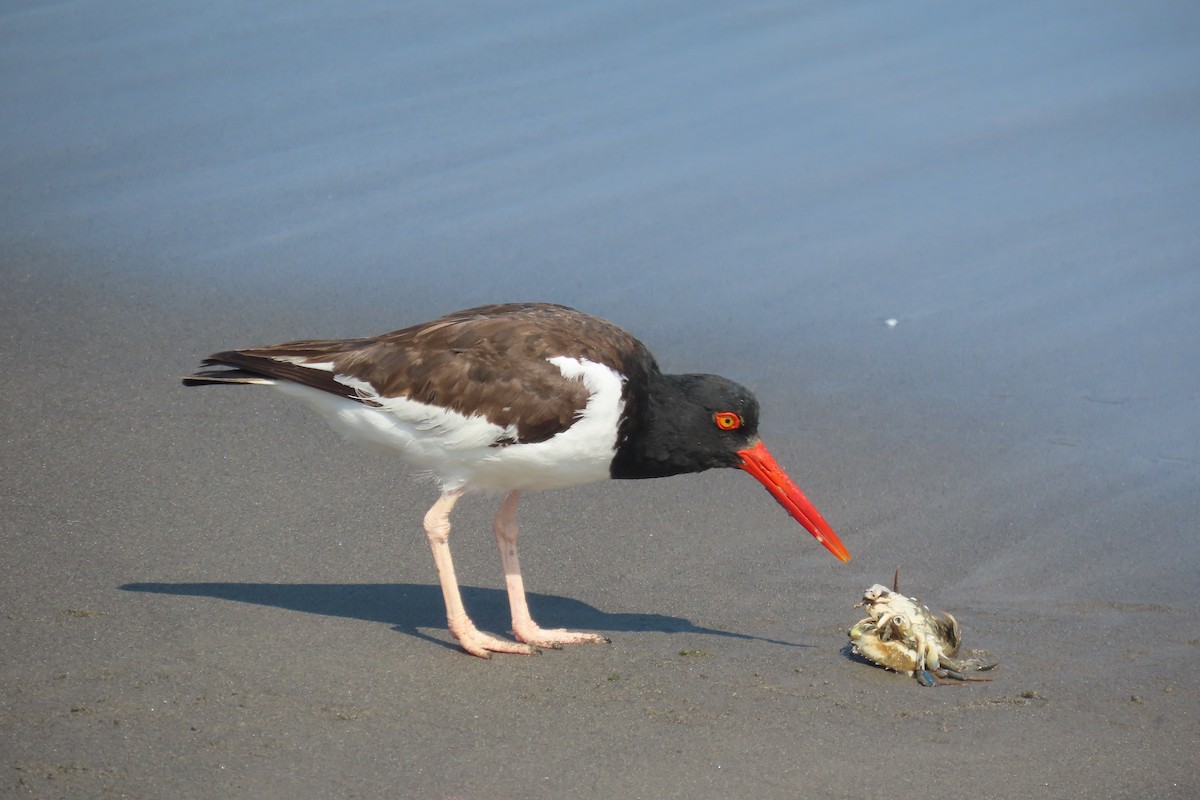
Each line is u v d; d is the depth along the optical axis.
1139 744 9.02
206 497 12.16
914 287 17.36
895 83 22.50
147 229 17.97
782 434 14.31
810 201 19.17
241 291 16.58
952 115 21.58
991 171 20.06
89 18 24.09
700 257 17.86
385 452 10.60
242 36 23.56
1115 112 21.67
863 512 12.91
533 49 23.22
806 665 10.08
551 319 10.39
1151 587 11.62
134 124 20.53
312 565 11.27
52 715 8.49
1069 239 18.44
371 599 10.83
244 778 7.97
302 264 17.31
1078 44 24.08
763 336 16.23
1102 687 9.87
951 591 11.55
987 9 25.56
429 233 18.16
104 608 10.12
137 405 13.72
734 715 9.20
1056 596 11.47
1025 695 9.66
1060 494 13.27
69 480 12.16
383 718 8.89
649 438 10.41
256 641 9.87
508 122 20.94
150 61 22.55
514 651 10.08
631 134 20.64
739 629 10.76
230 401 13.98
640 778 8.30
